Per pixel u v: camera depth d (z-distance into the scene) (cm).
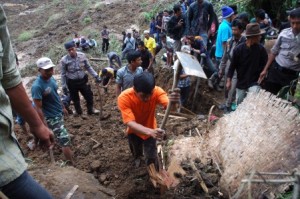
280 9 875
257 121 381
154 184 390
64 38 2083
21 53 2036
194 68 325
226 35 716
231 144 395
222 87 768
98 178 452
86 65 735
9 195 160
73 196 371
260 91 412
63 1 2809
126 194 396
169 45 1004
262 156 337
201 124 542
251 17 913
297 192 157
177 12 856
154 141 408
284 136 332
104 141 592
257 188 301
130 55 539
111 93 948
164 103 375
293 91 465
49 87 504
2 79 164
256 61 527
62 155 586
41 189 174
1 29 157
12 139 162
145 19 2002
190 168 401
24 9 2945
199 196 363
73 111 846
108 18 2200
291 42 476
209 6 809
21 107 175
